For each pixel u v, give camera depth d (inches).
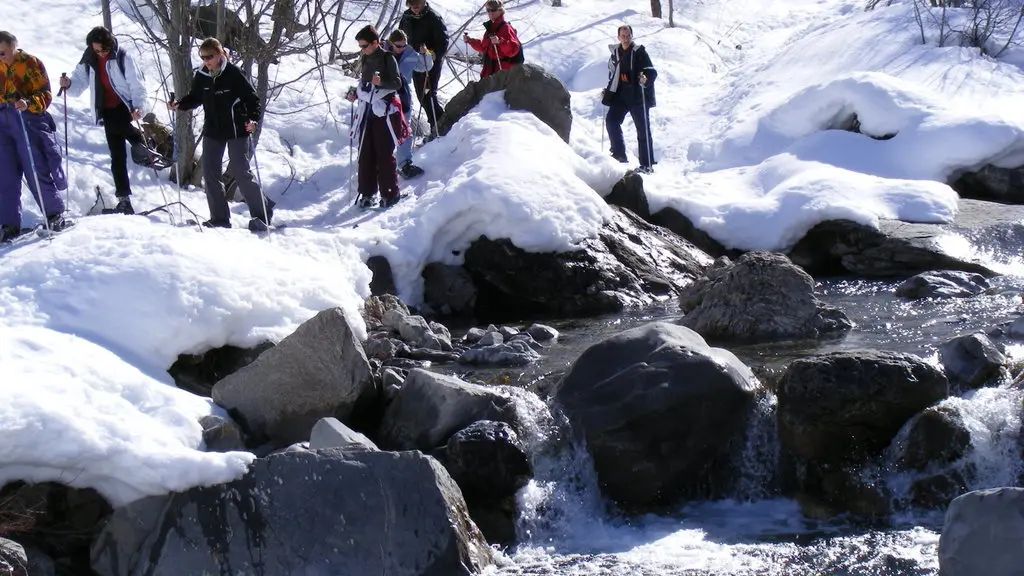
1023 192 530.9
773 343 343.3
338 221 453.7
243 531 233.1
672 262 456.1
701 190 523.5
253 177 413.7
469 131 495.8
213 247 337.7
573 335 383.2
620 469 275.4
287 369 286.4
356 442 247.8
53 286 308.7
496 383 314.5
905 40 713.6
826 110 597.0
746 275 361.4
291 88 611.2
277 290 333.4
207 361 316.5
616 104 569.3
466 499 263.6
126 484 238.7
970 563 205.8
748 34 1041.5
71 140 487.5
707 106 731.4
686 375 278.1
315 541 231.5
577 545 260.1
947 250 445.1
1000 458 260.2
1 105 372.2
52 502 237.5
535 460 278.1
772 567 234.5
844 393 266.7
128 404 261.0
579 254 434.3
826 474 270.7
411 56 514.0
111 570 234.5
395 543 230.4
